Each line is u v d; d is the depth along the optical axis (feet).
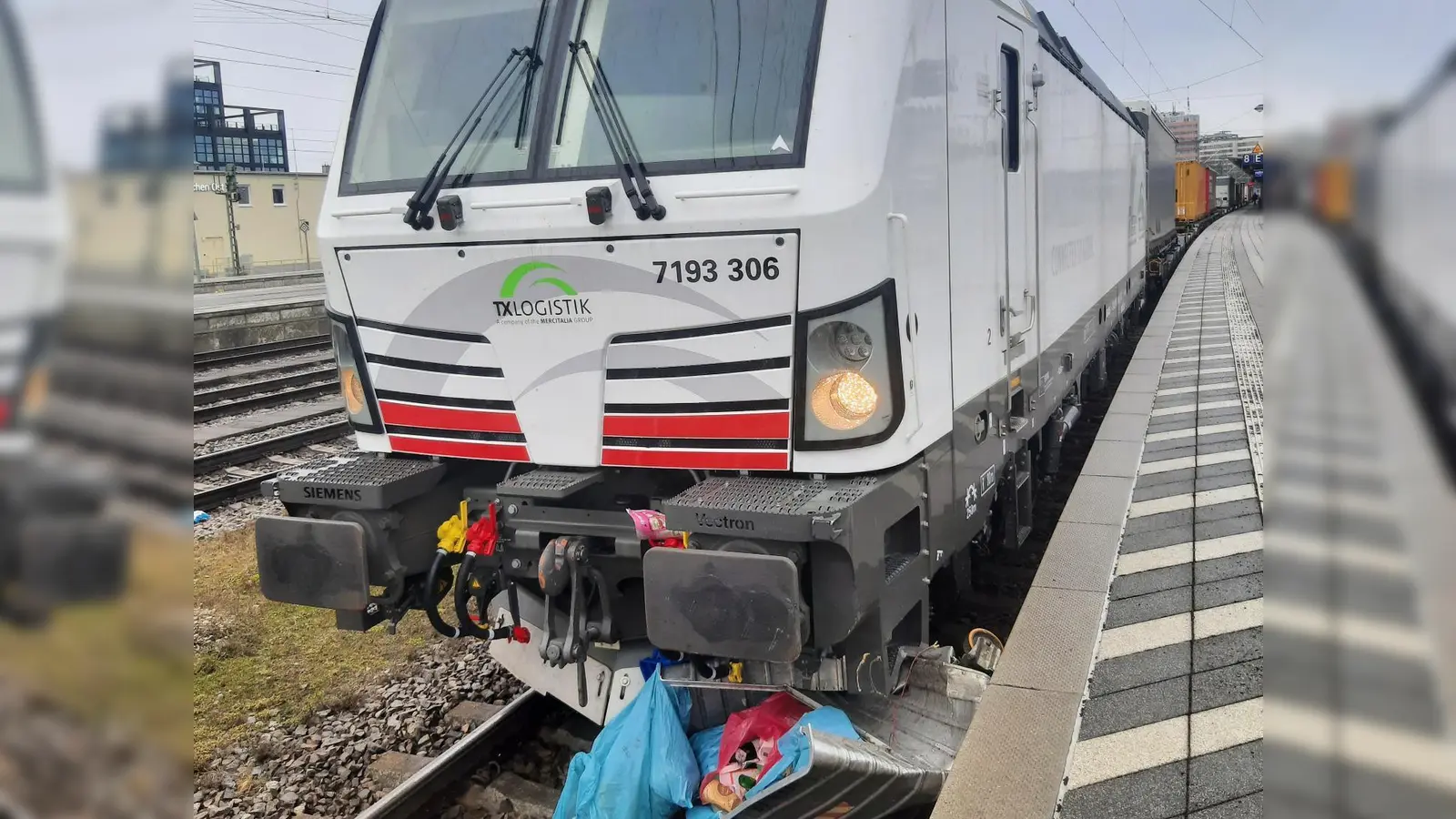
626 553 11.65
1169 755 10.65
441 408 12.71
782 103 10.69
